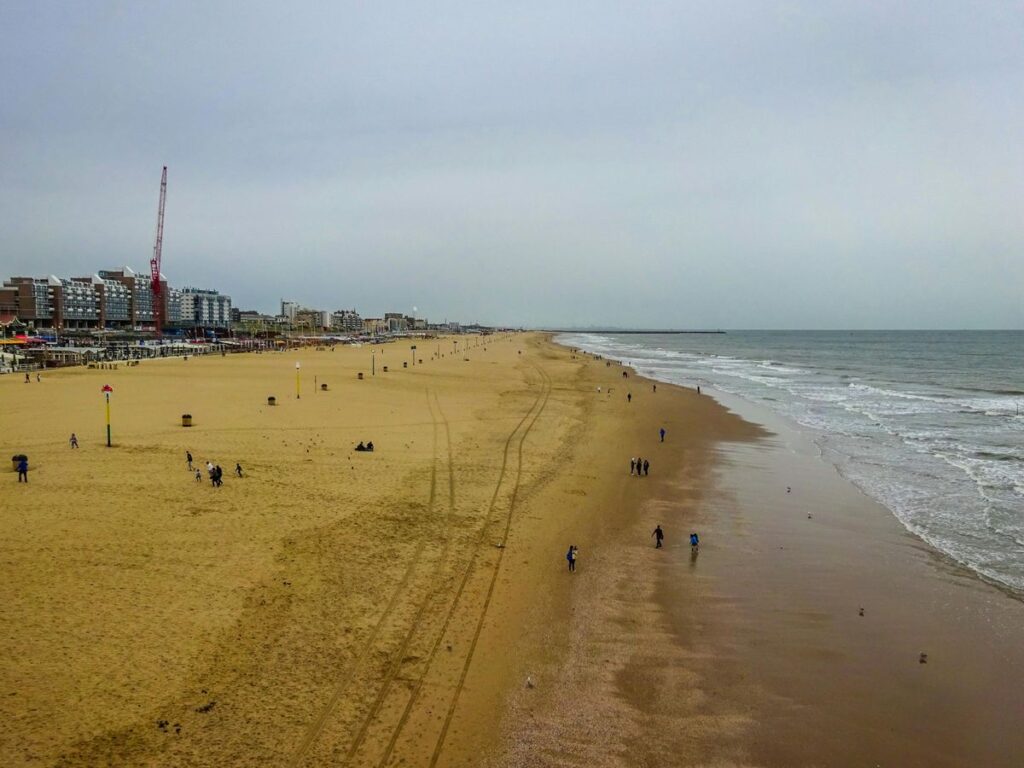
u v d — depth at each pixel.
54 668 14.09
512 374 90.88
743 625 18.00
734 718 13.93
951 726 13.89
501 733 13.02
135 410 46.91
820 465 37.19
